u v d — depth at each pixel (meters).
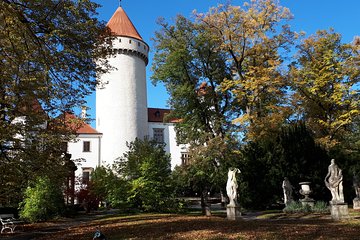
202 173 25.62
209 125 32.06
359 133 34.22
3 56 11.25
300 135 27.19
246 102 30.20
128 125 50.66
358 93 28.36
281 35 29.75
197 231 12.57
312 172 25.81
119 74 51.50
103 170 25.61
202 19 30.95
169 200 24.22
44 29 12.74
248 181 27.02
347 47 29.28
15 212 23.16
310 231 11.80
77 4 12.64
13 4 10.82
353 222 14.57
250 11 29.53
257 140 28.30
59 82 13.77
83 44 13.46
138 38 53.41
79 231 15.07
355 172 25.86
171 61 30.95
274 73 28.47
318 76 28.81
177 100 31.83
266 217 20.25
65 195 25.59
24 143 13.90
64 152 16.05
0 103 12.04
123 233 13.04
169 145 56.72
